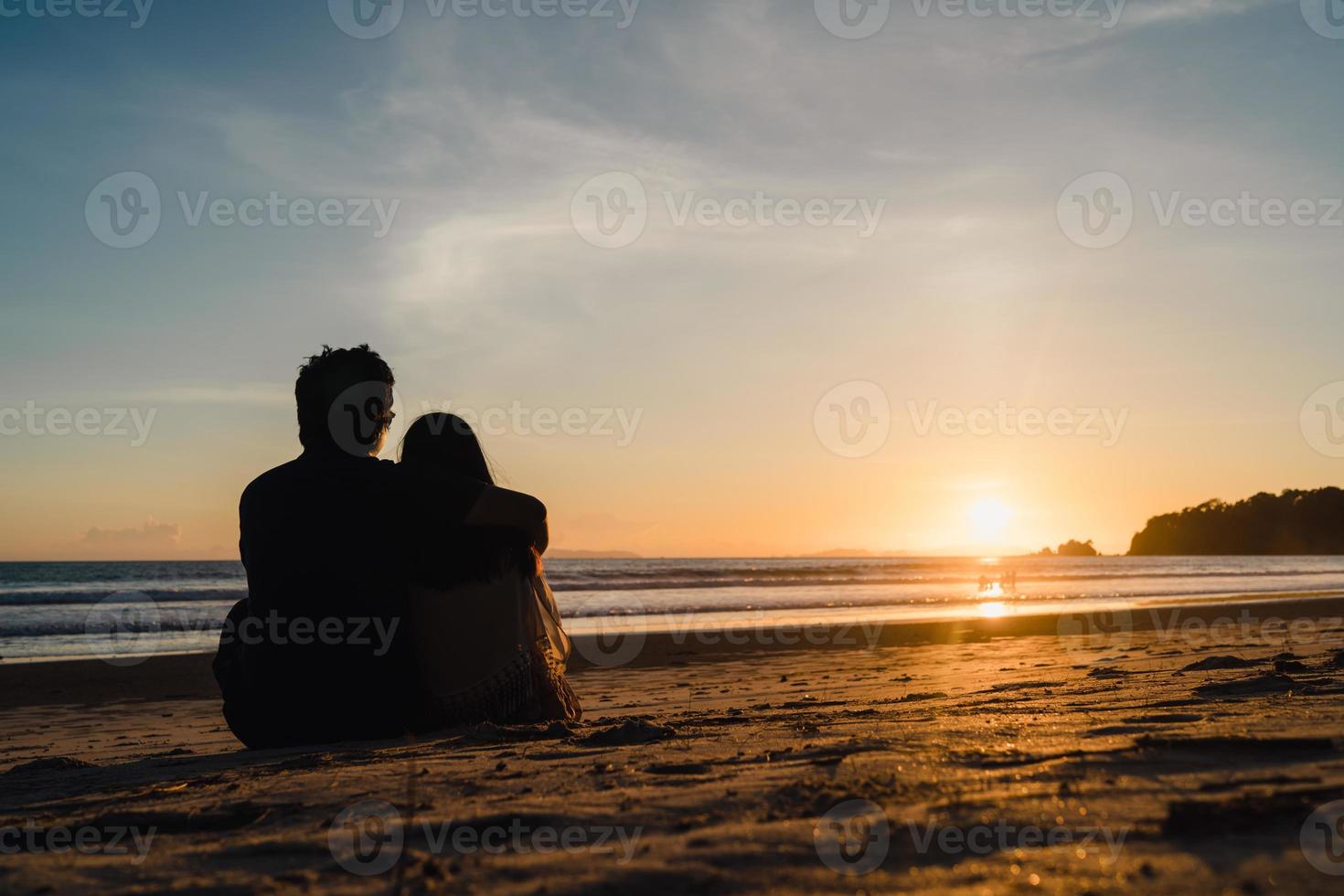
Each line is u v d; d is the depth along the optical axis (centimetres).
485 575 345
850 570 7631
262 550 329
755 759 245
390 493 331
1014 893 129
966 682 736
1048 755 221
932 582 5166
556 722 340
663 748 279
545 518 356
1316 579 5569
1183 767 200
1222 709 303
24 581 4856
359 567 328
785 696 743
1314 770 190
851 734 287
